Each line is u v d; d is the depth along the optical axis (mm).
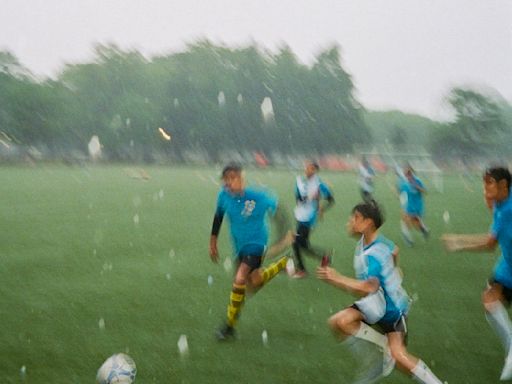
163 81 76562
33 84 66062
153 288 7523
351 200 23047
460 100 91500
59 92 69938
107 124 72750
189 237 12008
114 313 6375
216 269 8789
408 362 4125
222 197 5969
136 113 72688
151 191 24578
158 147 74125
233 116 76875
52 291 7250
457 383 4695
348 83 86750
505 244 4828
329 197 9086
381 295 4156
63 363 4898
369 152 91812
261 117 77875
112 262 9156
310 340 5625
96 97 74500
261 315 6461
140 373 4703
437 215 18531
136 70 77375
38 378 4570
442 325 6250
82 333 5684
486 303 4969
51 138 67688
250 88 78250
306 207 8859
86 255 9664
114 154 72062
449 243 5109
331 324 4227
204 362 4992
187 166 64000
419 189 12180
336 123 85188
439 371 4953
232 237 6047
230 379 4633
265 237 5965
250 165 70000
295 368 4895
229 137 77062
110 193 22812
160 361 4984
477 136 91688
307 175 8945
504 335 4852
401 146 97625
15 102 62875
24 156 57312
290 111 81188
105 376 3953
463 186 39000
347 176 49750
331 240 12297
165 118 74812
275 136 79812
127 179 34125
